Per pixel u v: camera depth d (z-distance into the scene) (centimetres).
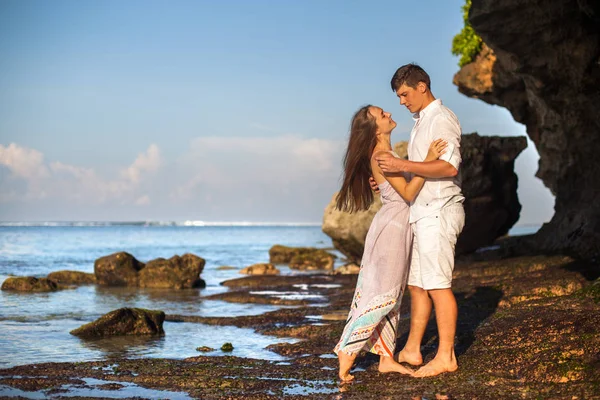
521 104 1684
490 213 1641
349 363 528
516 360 545
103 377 560
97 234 9881
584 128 1348
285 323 949
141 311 882
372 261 536
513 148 1675
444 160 505
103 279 1722
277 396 482
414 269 556
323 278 1742
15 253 3691
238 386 521
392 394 477
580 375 486
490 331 652
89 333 846
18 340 812
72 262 2833
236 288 1664
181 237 8956
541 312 700
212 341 807
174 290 1614
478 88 1758
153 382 539
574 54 1219
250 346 762
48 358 693
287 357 682
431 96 538
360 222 1802
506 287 962
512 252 1507
